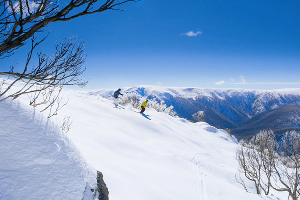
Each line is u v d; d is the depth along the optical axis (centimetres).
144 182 582
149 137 1394
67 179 228
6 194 176
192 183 761
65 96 1468
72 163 249
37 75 157
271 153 862
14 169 196
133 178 573
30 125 241
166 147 1272
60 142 259
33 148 223
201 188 738
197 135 2534
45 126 259
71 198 216
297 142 696
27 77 154
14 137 218
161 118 2278
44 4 118
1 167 191
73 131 751
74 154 265
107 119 1384
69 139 281
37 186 199
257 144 957
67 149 260
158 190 561
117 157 721
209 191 735
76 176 242
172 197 561
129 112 1847
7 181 185
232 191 790
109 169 550
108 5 132
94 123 1085
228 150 2380
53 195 204
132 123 1530
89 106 1531
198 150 1641
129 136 1182
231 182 1089
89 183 253
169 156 995
